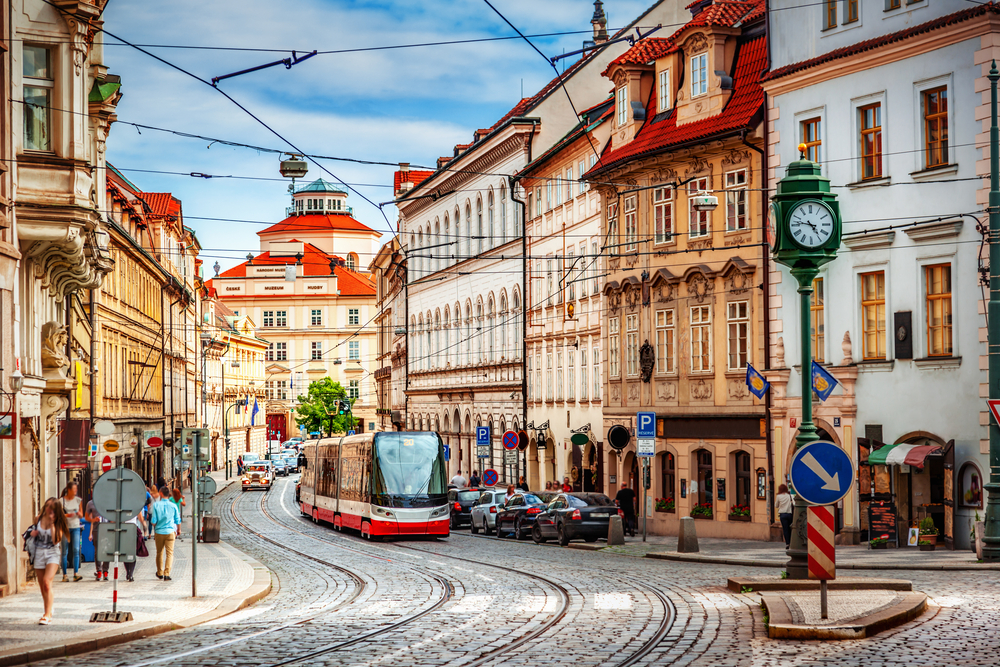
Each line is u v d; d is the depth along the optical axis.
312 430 123.38
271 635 16.31
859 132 32.09
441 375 74.06
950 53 29.33
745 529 36.19
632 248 42.44
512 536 41.81
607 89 57.69
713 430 37.81
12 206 22.64
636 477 42.62
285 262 149.88
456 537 42.91
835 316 32.66
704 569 25.58
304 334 149.00
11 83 22.66
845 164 32.38
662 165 40.28
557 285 52.97
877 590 17.91
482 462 65.25
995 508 24.19
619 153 42.69
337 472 46.66
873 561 25.02
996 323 24.42
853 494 31.98
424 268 79.12
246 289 149.50
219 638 16.19
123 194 56.97
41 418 26.14
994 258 24.50
